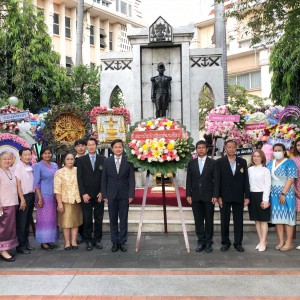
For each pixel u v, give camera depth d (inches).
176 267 200.1
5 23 600.1
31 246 252.2
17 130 327.0
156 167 231.9
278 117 339.3
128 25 419.8
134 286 169.6
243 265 202.5
